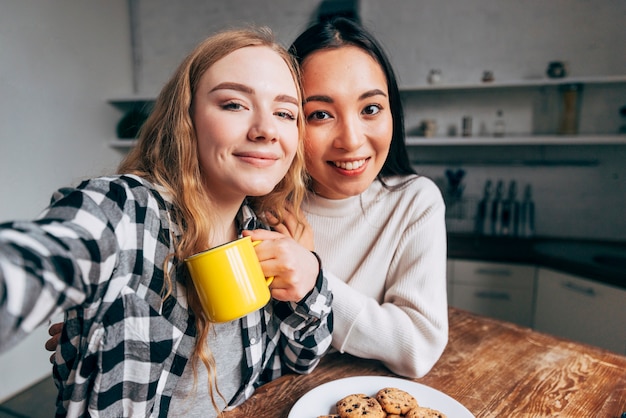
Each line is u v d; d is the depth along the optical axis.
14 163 2.32
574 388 0.79
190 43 3.27
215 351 0.75
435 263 0.96
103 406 0.57
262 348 0.80
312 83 0.82
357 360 0.91
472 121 2.85
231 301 0.58
